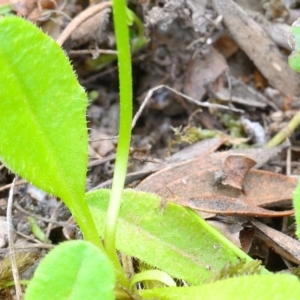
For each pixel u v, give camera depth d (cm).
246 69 25
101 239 20
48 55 17
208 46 25
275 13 25
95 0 25
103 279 17
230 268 19
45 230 21
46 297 17
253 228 20
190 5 24
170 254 19
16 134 18
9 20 17
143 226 19
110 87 26
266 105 25
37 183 18
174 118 25
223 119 25
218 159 21
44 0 24
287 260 21
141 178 22
